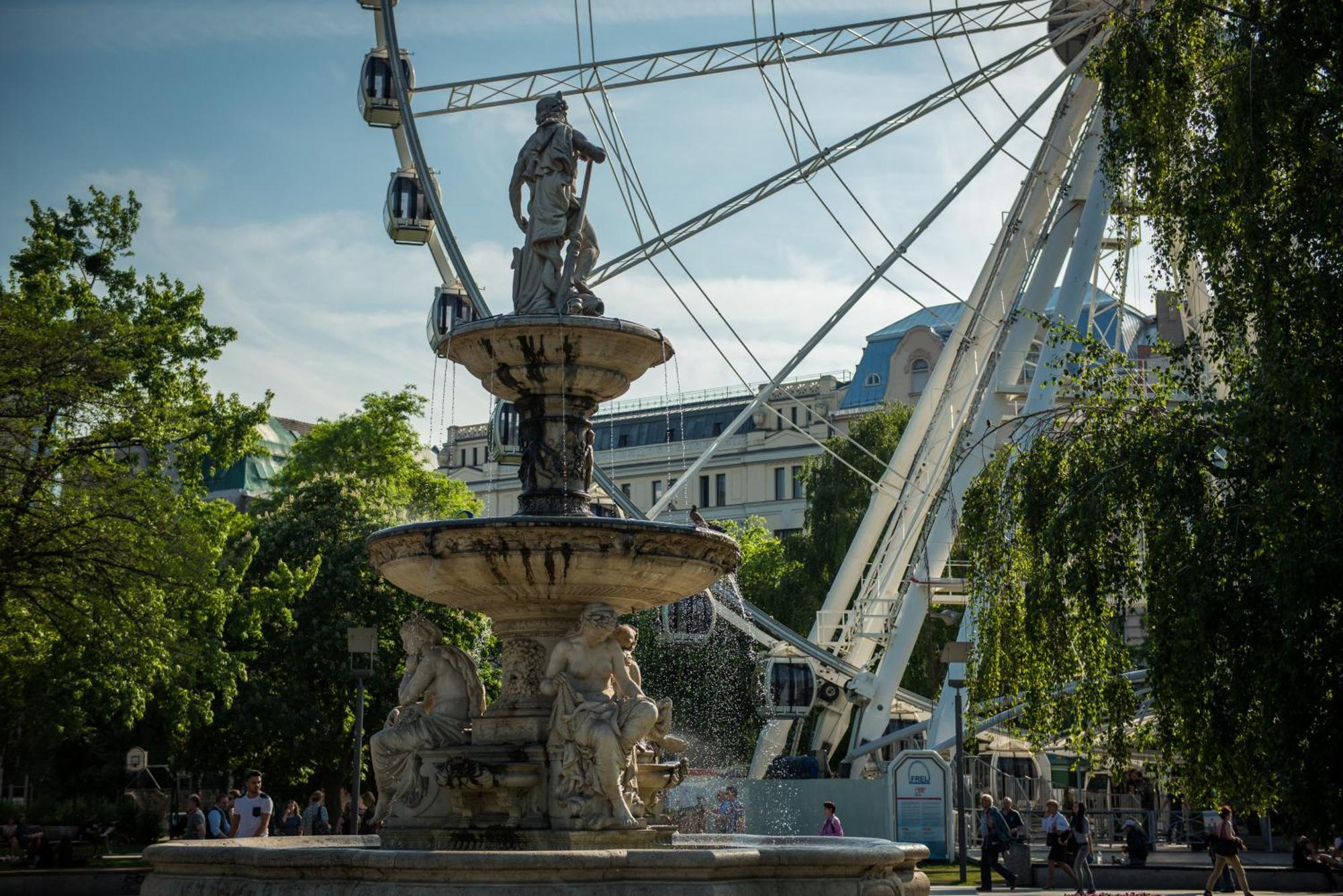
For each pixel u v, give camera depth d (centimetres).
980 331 3978
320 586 4494
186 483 3641
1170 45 1927
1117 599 2067
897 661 3962
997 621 2308
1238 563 1725
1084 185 3625
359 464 5634
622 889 988
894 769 3316
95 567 2964
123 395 3119
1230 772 1778
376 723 4469
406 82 3647
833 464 6500
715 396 10475
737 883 1028
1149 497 1925
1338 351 1619
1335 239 1641
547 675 1305
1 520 2880
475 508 5859
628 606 1416
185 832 2759
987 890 2742
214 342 3556
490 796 1300
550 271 1515
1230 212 1741
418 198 3650
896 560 4050
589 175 1541
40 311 3161
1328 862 2958
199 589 3222
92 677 3475
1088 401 2148
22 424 2948
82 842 4272
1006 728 3722
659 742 1409
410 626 1416
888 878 1119
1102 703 2108
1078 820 2742
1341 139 1662
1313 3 1661
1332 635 1608
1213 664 1725
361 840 1507
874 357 10031
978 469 3644
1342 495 1533
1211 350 1870
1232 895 2838
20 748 5106
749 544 7100
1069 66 3722
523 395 1514
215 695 4303
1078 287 3531
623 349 1466
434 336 3666
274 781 4747
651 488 10475
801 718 4062
